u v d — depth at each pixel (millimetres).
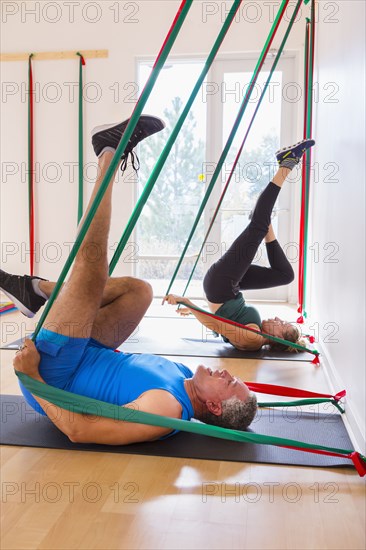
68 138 5926
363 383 2184
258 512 1711
